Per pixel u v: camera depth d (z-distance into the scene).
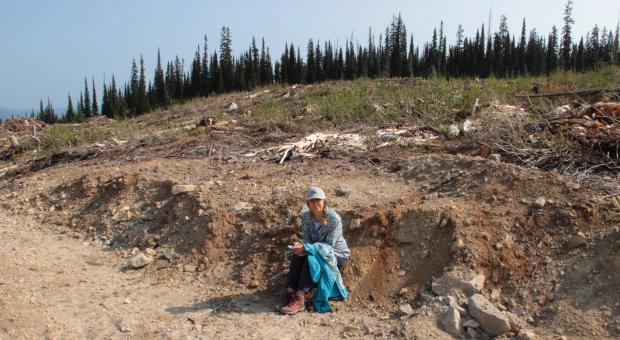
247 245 5.73
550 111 7.85
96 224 7.21
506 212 4.94
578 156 5.85
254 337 4.16
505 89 11.46
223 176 7.71
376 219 5.22
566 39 35.16
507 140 6.88
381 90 13.61
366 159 7.61
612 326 3.68
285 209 6.00
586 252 4.29
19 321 4.26
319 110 11.57
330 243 4.77
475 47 40.75
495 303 4.23
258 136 10.20
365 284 4.78
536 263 4.43
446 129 8.32
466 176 5.87
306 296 4.80
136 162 9.39
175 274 5.59
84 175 8.55
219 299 4.96
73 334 4.21
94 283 5.41
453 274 4.43
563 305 4.00
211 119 12.29
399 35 40.88
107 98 44.31
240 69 37.84
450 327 4.03
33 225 7.59
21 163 11.87
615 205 4.61
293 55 43.19
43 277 5.46
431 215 5.00
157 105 38.91
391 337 4.04
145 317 4.59
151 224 6.77
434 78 15.67
